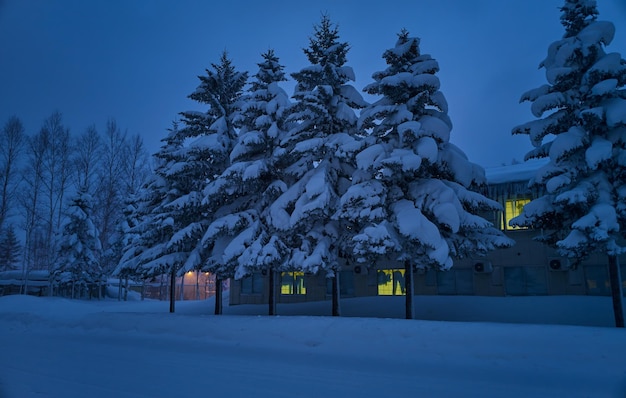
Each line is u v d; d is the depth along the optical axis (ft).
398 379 25.53
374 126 55.42
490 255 75.20
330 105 59.47
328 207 53.78
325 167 57.06
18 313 67.62
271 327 43.14
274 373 27.68
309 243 55.62
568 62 48.83
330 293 88.53
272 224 56.90
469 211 53.98
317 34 61.77
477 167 54.29
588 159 44.55
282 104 62.95
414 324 37.32
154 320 52.60
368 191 50.24
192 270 65.77
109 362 32.53
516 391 22.43
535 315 62.18
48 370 29.25
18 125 138.10
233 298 99.14
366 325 38.58
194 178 71.82
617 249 44.37
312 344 38.01
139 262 71.46
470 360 29.86
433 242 45.68
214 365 30.81
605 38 48.39
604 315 58.44
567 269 68.69
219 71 74.43
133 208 138.51
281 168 65.26
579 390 22.36
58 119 143.54
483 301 70.59
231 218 59.41
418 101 51.70
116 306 101.14
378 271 84.53
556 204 48.39
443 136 50.85
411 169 47.09
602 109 45.62
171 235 73.77
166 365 30.99
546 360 28.12
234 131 73.10
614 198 46.19
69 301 96.22
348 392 22.52
